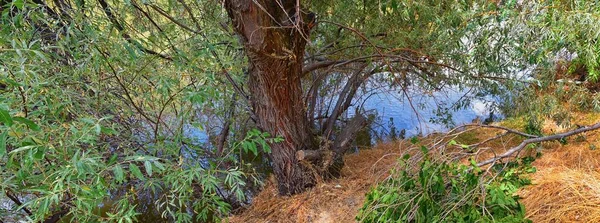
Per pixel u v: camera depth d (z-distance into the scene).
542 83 2.78
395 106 4.49
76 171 1.42
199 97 1.76
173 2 2.08
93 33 1.59
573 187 1.86
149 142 2.22
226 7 1.93
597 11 2.06
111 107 2.01
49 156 1.50
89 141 1.55
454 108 3.63
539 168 2.26
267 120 2.50
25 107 1.40
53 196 1.35
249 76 2.41
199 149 2.44
